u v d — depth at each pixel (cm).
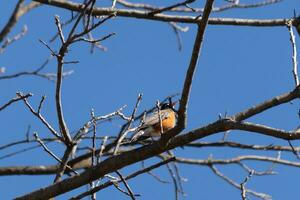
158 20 1333
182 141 1005
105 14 1276
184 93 956
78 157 1445
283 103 1023
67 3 1252
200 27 916
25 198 1005
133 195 974
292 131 986
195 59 932
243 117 1016
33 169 1480
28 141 1398
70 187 1002
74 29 962
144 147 1010
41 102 1023
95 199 967
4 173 1478
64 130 1049
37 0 1248
